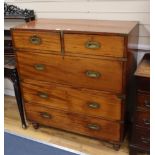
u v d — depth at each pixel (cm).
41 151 148
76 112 199
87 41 167
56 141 215
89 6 211
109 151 200
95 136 201
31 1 233
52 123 218
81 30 169
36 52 191
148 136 178
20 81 214
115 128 188
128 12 198
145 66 171
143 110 170
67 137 220
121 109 179
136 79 162
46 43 183
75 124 206
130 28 171
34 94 212
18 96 222
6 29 249
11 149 150
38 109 218
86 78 180
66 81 190
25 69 204
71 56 178
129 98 194
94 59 171
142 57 196
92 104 188
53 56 185
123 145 206
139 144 184
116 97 176
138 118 175
